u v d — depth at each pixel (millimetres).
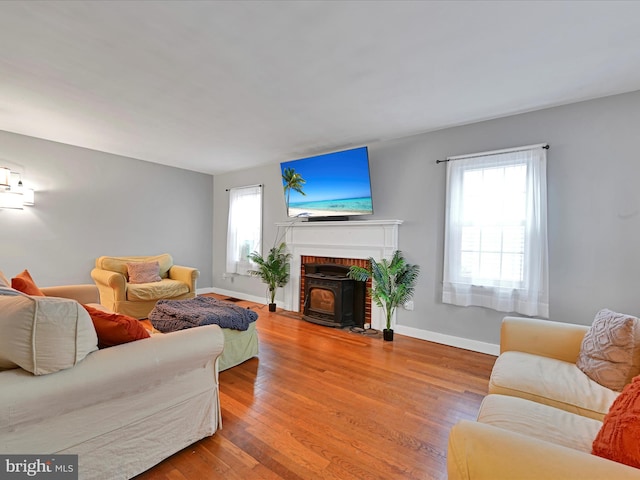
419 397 2250
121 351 1369
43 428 1194
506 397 1443
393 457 1631
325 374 2611
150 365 1421
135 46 1970
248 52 2025
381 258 3805
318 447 1700
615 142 2578
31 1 1572
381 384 2445
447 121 3209
